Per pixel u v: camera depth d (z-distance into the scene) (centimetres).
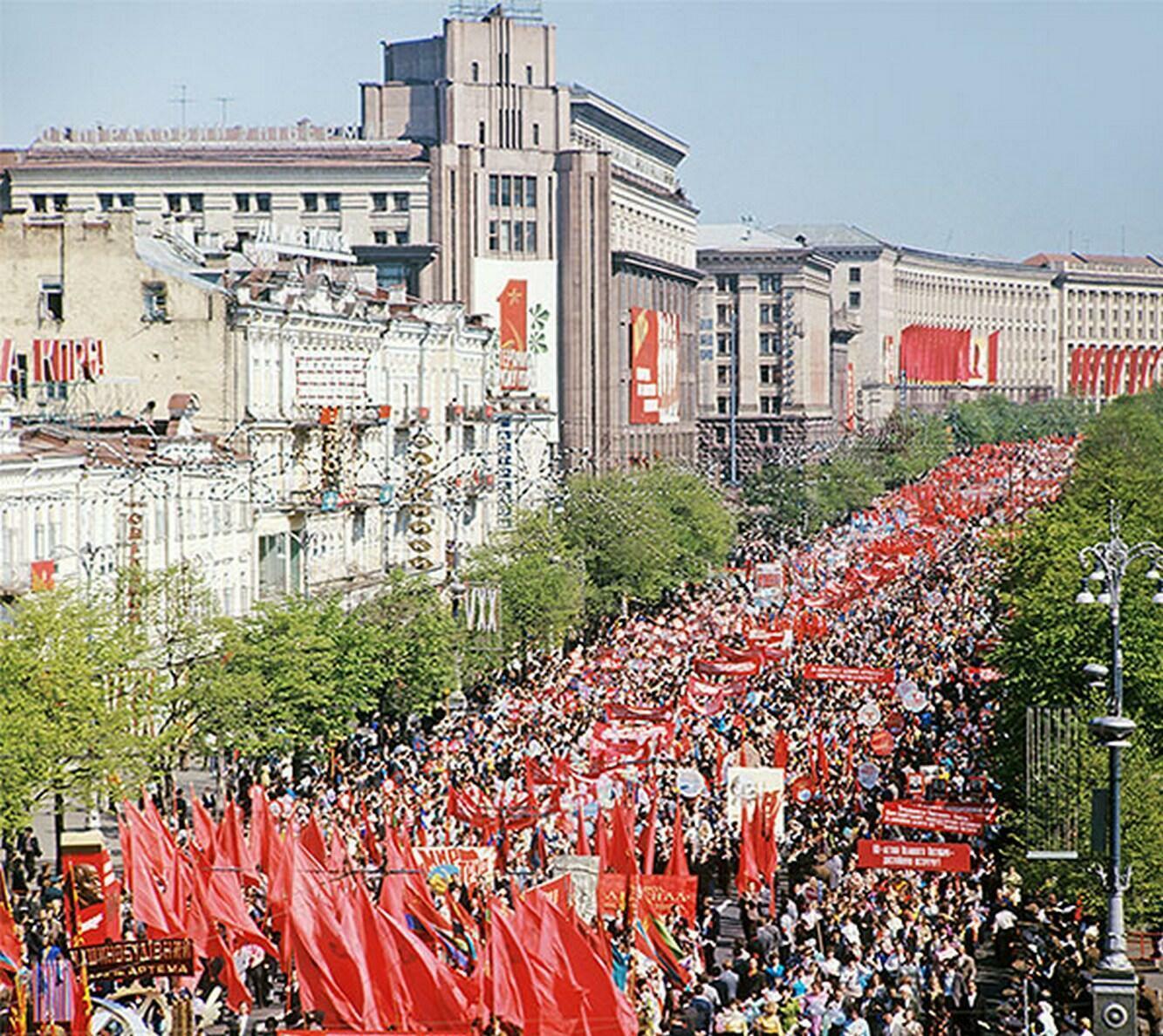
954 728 12950
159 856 7275
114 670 10850
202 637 12762
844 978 7625
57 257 16988
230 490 15912
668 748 11812
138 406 16825
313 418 17900
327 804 10538
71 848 7169
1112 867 6406
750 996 7562
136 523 13838
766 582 18925
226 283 17288
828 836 10156
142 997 6888
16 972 6475
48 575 12119
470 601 14825
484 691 15262
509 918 6178
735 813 10200
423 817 10012
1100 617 10900
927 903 8844
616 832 8575
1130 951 8912
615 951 7288
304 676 12206
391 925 6216
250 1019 6931
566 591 17425
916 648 16138
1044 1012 7025
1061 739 9262
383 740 13438
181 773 13000
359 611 14212
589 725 12706
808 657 15775
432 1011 6209
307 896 6266
